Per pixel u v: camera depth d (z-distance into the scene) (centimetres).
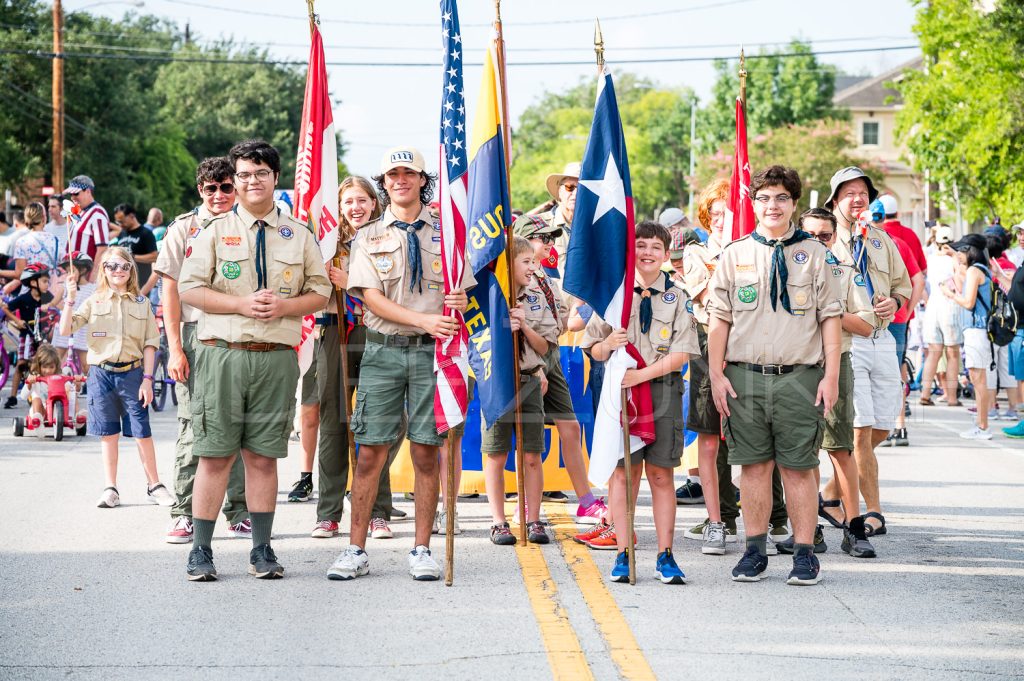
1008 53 2631
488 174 705
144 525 786
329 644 521
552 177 1054
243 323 634
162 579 639
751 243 650
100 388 848
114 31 6112
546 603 595
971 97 2691
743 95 870
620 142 666
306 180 781
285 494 920
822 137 6000
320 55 796
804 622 561
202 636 531
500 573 665
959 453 1173
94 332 845
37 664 490
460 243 648
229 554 709
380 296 648
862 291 713
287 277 644
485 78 715
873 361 762
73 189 1403
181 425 739
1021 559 708
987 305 1311
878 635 540
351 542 659
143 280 1507
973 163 2711
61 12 3284
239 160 642
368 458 652
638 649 515
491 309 704
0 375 1486
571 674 480
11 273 1474
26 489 923
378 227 661
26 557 690
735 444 652
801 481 645
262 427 645
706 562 702
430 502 656
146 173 5462
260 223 646
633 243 650
